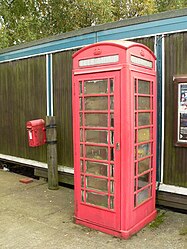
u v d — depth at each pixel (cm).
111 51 295
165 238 300
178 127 352
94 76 309
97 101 312
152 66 334
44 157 524
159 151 371
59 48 475
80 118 327
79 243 292
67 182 482
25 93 550
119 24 397
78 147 330
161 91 366
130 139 293
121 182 295
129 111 290
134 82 296
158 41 364
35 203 409
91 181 323
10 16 983
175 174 361
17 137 579
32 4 1040
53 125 468
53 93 494
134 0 1291
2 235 312
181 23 344
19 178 549
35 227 331
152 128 336
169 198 367
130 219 301
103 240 297
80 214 334
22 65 549
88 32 433
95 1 1065
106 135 307
